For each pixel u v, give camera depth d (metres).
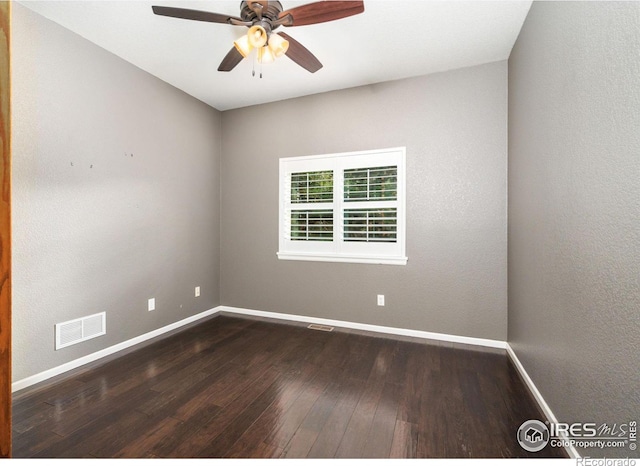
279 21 1.82
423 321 2.97
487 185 2.74
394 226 3.09
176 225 3.26
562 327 1.53
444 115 2.88
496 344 2.72
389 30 2.26
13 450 1.45
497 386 2.07
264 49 1.98
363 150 3.19
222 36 2.36
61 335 2.24
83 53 2.36
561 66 1.55
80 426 1.64
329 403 1.87
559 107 1.57
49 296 2.17
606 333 1.15
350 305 3.27
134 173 2.79
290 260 3.55
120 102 2.65
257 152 3.71
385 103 3.10
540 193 1.84
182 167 3.34
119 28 2.25
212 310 3.79
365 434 1.58
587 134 1.29
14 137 1.97
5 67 1.15
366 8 2.02
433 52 2.56
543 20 1.79
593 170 1.24
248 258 3.78
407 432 1.59
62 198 2.24
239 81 3.11
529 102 2.05
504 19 2.13
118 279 2.66
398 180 3.04
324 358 2.52
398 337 2.99
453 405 1.84
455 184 2.84
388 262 3.08
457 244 2.84
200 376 2.21
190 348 2.73
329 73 2.93
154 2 1.99
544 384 1.76
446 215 2.88
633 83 0.99
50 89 2.15
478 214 2.77
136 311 2.82
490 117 2.73
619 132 1.07
